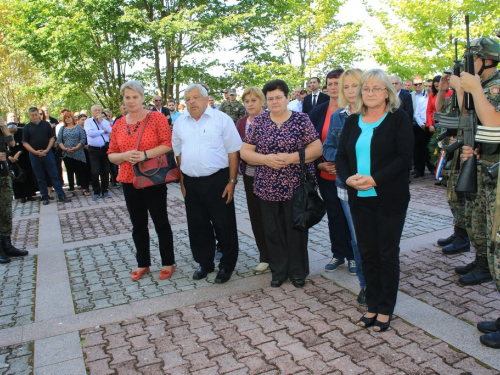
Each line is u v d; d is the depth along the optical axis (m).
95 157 9.47
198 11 20.42
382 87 2.94
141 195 4.38
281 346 3.07
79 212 8.27
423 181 9.23
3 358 3.14
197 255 4.43
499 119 2.78
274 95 3.75
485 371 2.67
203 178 4.16
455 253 4.68
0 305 4.07
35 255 5.59
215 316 3.59
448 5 11.91
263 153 3.86
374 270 3.21
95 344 3.27
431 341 3.02
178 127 4.25
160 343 3.22
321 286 4.05
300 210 3.68
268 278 4.34
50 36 19.25
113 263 5.12
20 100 29.95
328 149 3.89
